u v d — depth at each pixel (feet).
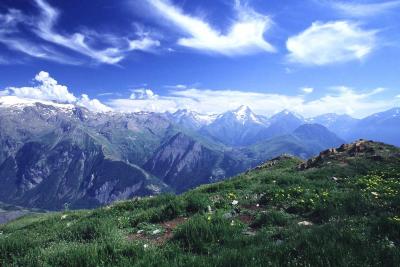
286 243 33.06
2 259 40.24
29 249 41.39
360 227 38.19
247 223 49.24
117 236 44.93
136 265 31.09
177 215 57.16
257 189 73.20
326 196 56.49
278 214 48.91
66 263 33.94
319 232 35.42
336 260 28.14
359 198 53.11
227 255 30.91
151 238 46.50
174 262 30.76
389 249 29.19
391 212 45.09
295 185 73.31
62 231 53.16
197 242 37.99
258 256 30.30
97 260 33.81
